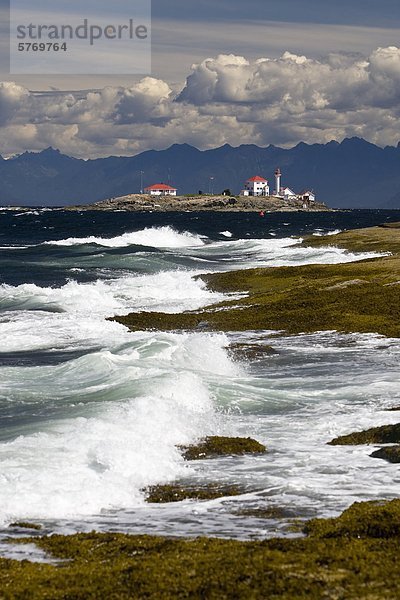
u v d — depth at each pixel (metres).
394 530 33.38
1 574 29.53
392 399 62.09
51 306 116.56
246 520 37.03
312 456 48.25
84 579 28.86
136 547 32.38
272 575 28.30
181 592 27.36
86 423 51.34
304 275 139.38
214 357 78.12
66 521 37.19
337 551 30.59
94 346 86.38
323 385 67.50
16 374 70.44
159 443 48.75
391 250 189.25
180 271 165.00
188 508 39.09
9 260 195.75
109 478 42.06
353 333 92.81
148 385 62.03
